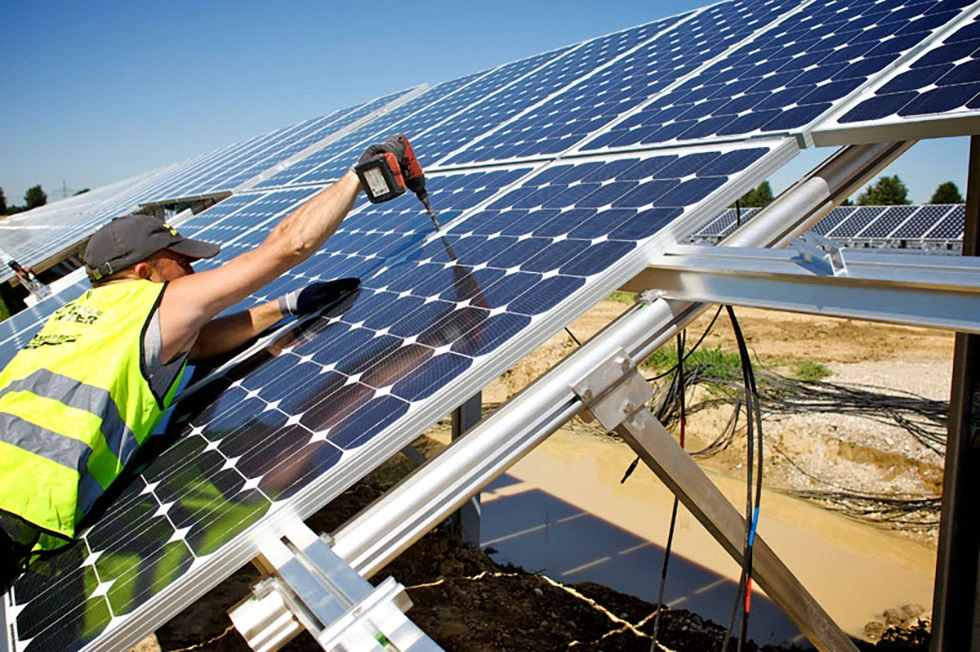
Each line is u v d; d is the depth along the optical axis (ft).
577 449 52.85
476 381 10.23
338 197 13.00
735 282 10.88
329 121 53.57
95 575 9.93
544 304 11.12
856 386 54.44
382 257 17.52
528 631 28.37
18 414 10.55
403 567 32.60
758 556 13.14
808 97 15.31
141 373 11.39
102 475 11.26
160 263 13.70
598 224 13.52
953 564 18.34
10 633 9.59
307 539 9.09
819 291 9.92
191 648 27.35
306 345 14.37
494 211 17.33
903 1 18.90
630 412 11.15
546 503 44.09
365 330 13.57
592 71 29.14
